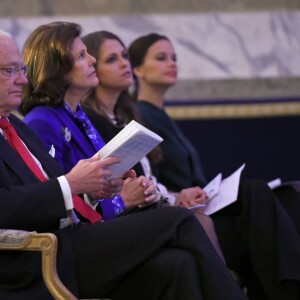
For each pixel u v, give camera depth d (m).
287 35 15.62
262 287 9.97
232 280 7.92
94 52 10.84
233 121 15.20
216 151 15.18
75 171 8.06
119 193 9.45
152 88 12.38
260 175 15.22
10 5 15.16
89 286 8.04
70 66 9.51
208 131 15.16
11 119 8.84
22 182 8.23
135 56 12.43
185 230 8.06
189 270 7.81
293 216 10.42
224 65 15.51
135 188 9.47
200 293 7.76
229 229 10.34
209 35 15.51
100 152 8.25
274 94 15.55
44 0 15.21
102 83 10.84
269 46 15.60
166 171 11.96
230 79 15.53
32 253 7.83
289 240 9.84
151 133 8.12
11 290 7.70
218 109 15.17
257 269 9.90
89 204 8.96
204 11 15.51
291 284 9.76
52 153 9.13
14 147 8.48
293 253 9.77
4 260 7.75
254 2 15.57
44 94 9.50
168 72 12.33
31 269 7.75
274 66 15.59
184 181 12.01
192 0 15.50
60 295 7.55
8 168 8.23
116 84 10.83
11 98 8.38
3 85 8.30
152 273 7.93
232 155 15.20
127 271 7.98
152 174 11.41
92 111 10.70
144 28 15.37
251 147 15.20
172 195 11.00
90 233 8.17
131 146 8.13
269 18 15.60
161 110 12.31
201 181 12.27
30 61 9.55
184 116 15.12
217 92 15.50
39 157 8.70
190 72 15.48
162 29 15.41
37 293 7.70
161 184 11.62
